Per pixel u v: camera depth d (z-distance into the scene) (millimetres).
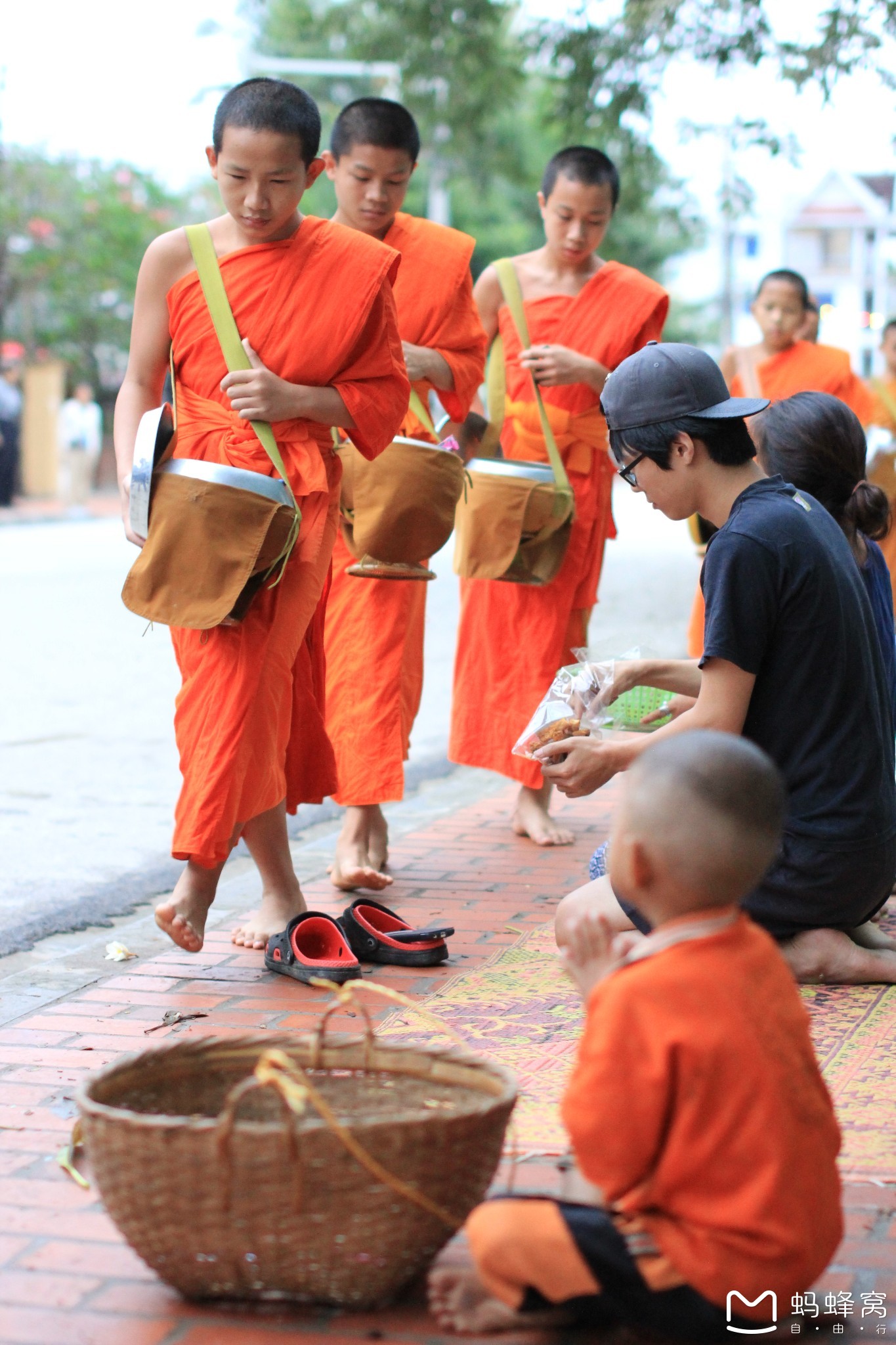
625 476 3846
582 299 5949
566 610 5910
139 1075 2707
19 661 10766
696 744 2334
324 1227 2365
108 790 7094
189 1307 2502
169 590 3975
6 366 30531
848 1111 3227
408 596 5324
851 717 3867
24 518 25328
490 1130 2475
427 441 5430
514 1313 2408
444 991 4082
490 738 5953
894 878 4078
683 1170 2244
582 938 2479
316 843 6078
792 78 11211
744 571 3695
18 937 4652
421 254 5398
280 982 4211
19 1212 2822
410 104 16266
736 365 8203
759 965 2322
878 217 58531
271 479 3990
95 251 29438
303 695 4570
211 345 4223
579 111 13188
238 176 4074
